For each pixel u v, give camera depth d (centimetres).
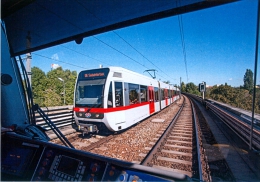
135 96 825
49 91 2752
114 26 265
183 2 201
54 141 599
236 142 538
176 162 419
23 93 272
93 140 616
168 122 959
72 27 268
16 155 193
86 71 689
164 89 1611
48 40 304
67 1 205
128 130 767
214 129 725
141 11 228
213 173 363
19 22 246
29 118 271
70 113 841
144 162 403
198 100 2731
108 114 611
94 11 227
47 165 181
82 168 168
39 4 209
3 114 233
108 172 154
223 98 1252
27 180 175
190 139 607
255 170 356
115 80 659
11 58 269
